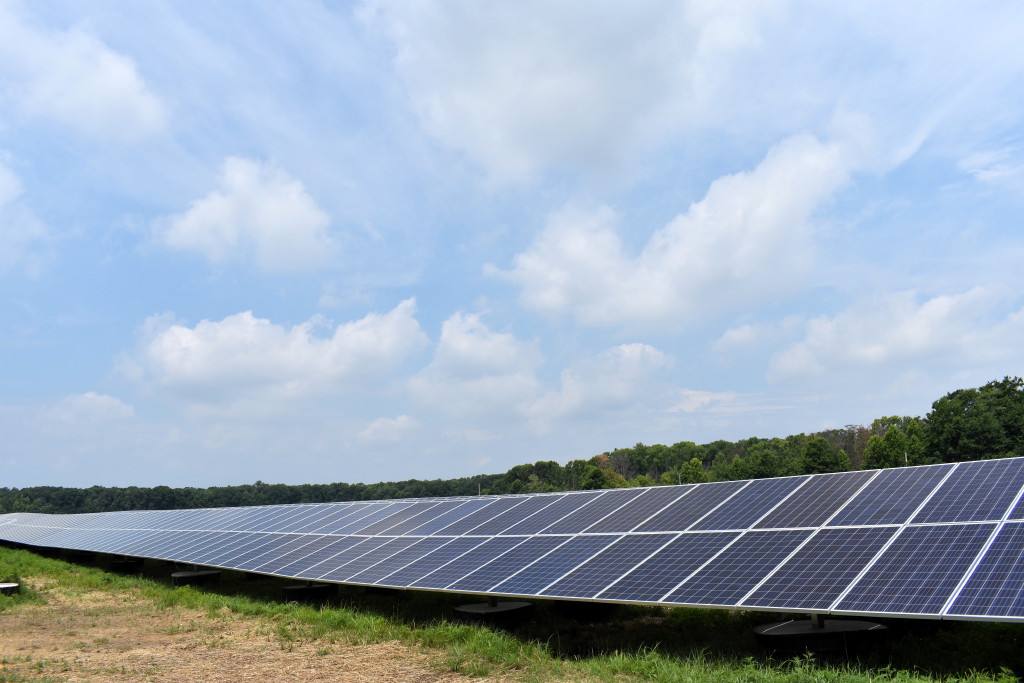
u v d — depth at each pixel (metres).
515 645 17.91
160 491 149.50
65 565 42.88
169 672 16.53
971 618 11.74
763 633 16.08
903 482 18.03
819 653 15.64
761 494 20.53
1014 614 11.44
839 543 15.78
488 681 15.34
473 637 18.62
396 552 24.73
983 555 13.29
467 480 157.12
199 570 36.06
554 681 14.95
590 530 21.56
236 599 28.12
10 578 33.22
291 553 29.02
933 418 89.56
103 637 21.19
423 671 16.19
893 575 13.72
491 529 24.70
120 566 40.97
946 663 14.73
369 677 15.80
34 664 17.36
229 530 38.91
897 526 15.70
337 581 22.94
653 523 20.67
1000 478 16.23
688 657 16.12
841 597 13.55
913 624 17.50
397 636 19.78
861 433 142.00
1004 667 13.76
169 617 24.88
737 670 14.45
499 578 19.23
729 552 17.05
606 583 17.09
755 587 14.88
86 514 65.25
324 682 15.43
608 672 15.17
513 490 138.62
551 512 25.00
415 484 158.12
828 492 19.05
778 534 17.23
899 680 12.95
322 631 20.86
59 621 24.17
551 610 23.59
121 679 15.85
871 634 16.31
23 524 68.38
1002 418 83.06
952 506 15.77
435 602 24.98
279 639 20.39
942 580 13.04
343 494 157.38
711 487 22.59
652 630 20.20
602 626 21.25
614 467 178.50
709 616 21.16
